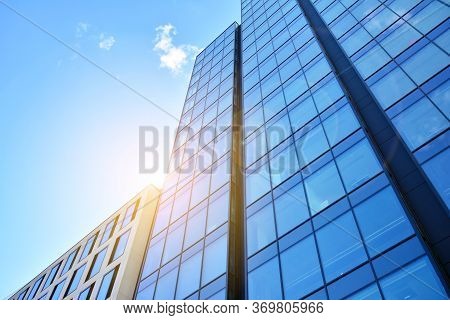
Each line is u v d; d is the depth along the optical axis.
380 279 13.82
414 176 16.20
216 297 19.25
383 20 25.45
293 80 29.45
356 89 23.33
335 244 16.45
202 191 27.97
